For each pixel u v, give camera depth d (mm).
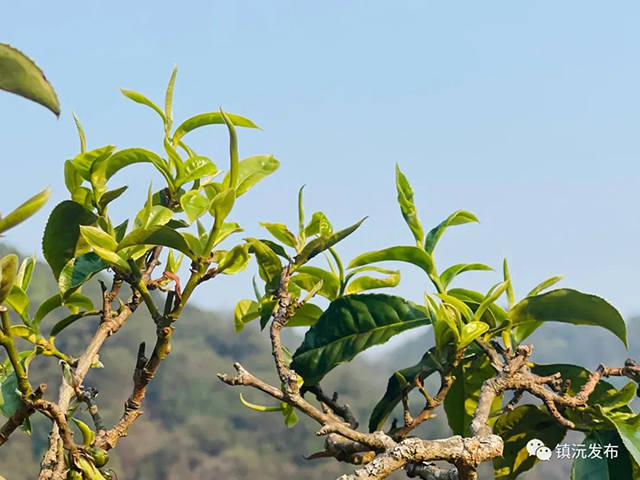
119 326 1431
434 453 1143
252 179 1347
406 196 1670
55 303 1446
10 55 815
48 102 850
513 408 1489
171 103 1502
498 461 1671
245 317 1720
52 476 1205
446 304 1478
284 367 1388
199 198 1249
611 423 1443
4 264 973
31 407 1122
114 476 1242
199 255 1232
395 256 1631
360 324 1601
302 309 1711
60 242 1398
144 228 1203
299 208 1610
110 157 1411
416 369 1601
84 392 1335
